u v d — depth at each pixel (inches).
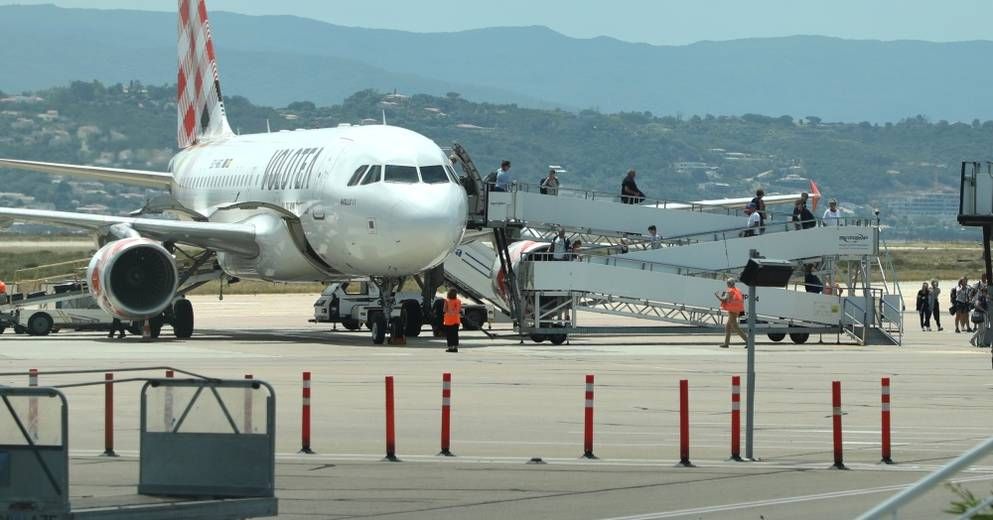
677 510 1541.6
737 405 1907.0
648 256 4234.7
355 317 4825.3
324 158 4008.4
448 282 4645.7
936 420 2345.0
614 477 1759.4
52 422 1312.7
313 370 3115.2
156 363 3270.2
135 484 1654.8
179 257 6904.5
